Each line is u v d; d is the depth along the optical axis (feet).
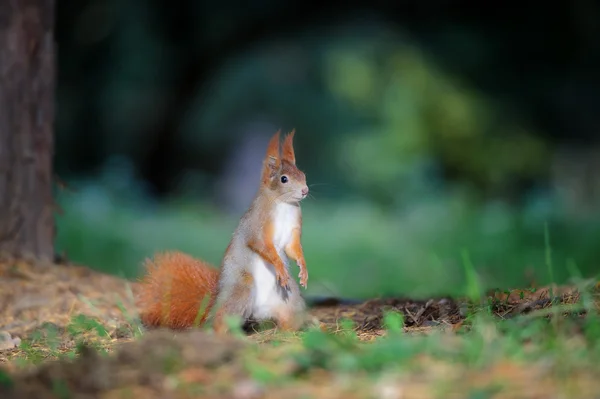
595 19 86.53
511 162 92.12
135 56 95.81
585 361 14.29
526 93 99.04
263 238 22.39
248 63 113.80
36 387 14.73
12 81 30.78
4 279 28.32
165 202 83.87
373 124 108.17
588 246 53.21
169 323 23.09
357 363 14.58
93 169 98.68
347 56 110.11
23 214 30.68
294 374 14.42
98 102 97.55
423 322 22.02
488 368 14.29
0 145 30.58
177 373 14.75
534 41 92.32
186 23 90.33
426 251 56.24
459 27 93.45
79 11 89.04
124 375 14.71
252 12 88.74
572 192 85.61
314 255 58.59
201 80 91.45
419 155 92.73
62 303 26.63
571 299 20.84
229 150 113.29
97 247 53.16
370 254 57.98
